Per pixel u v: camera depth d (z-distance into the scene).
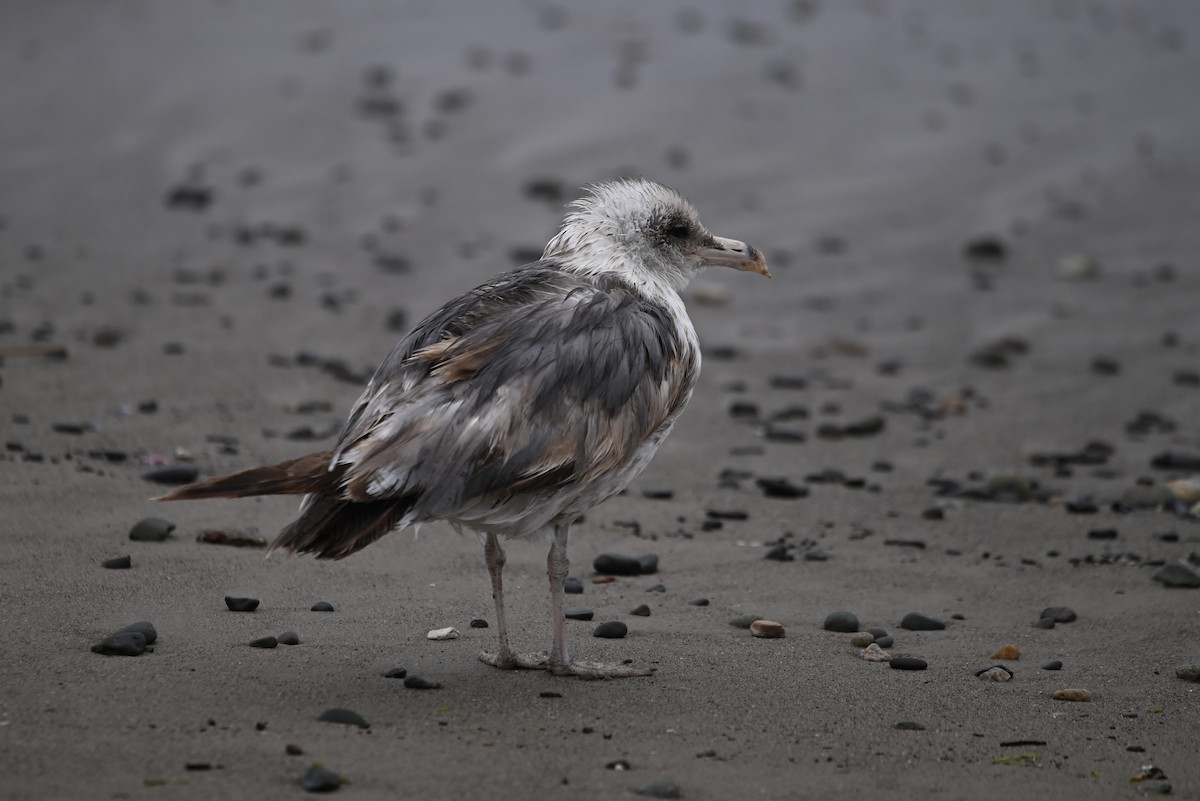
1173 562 11.83
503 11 33.03
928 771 7.57
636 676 8.90
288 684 8.35
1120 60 31.30
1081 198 24.89
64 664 8.39
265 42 31.00
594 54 30.25
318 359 16.86
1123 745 8.06
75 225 22.55
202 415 14.51
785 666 9.26
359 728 7.71
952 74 30.14
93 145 26.20
